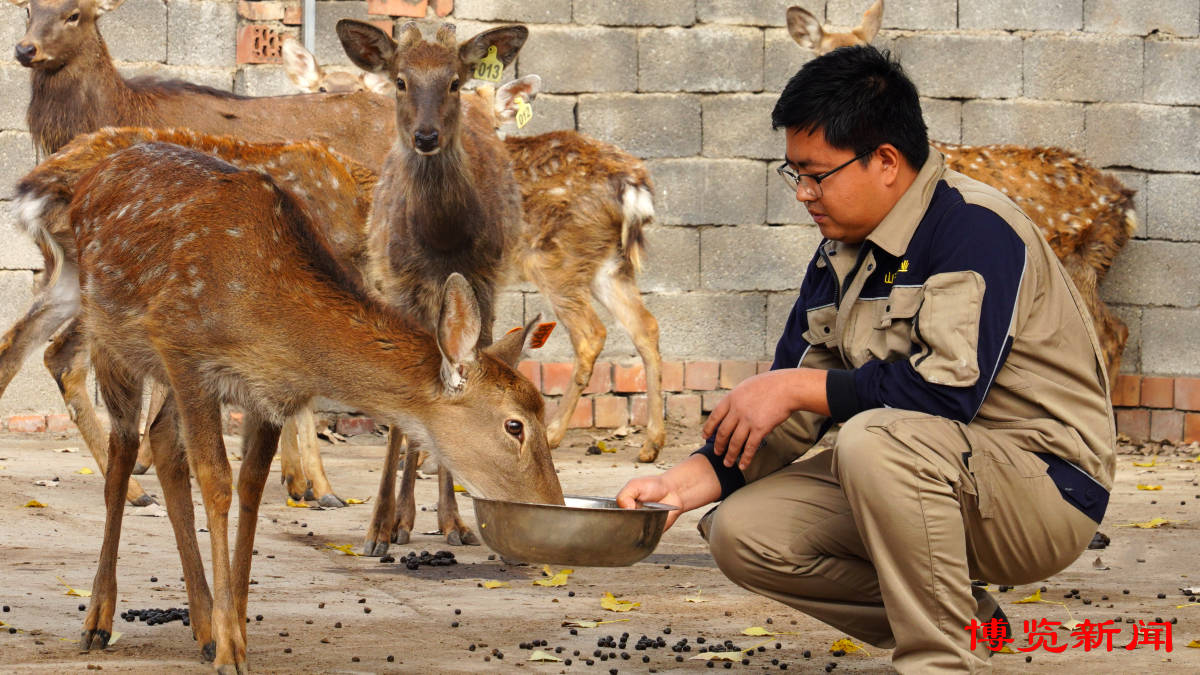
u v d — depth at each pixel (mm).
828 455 3404
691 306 9945
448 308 3502
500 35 6012
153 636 3818
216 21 9680
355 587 4734
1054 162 9758
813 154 3131
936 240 3092
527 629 4094
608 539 3059
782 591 3301
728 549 3277
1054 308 3107
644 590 4801
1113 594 4656
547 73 9859
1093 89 10148
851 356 3240
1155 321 10109
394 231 5848
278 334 3432
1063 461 3062
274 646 3738
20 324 5723
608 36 9867
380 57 5945
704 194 9922
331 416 9758
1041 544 3070
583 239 8539
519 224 6391
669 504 3326
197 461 3402
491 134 6508
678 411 9953
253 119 8016
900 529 2902
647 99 9891
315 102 8211
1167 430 10023
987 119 10125
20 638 3715
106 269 3588
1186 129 10141
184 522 3625
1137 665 3578
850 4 10141
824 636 4016
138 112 7703
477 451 3605
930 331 2988
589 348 8664
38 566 4770
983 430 3064
